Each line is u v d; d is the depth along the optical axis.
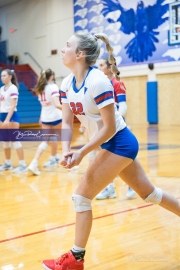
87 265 3.71
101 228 4.78
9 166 9.09
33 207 5.82
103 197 6.21
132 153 3.41
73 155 3.18
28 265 3.73
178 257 3.88
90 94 3.24
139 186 3.68
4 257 3.93
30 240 4.41
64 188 7.04
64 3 23.45
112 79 5.92
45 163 9.35
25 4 26.11
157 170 8.33
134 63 20.27
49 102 8.66
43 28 25.03
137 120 20.64
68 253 3.39
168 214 5.30
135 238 4.41
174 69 18.58
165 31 18.73
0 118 8.89
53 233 4.64
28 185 7.34
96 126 3.42
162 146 11.94
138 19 19.75
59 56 24.11
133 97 20.66
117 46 20.94
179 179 7.41
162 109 19.53
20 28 26.80
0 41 28.42
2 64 25.64
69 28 23.33
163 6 18.69
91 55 3.34
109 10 21.00
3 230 4.78
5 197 6.46
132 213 5.39
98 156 3.42
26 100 22.97
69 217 5.29
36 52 25.78
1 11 28.20
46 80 8.64
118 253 4.00
